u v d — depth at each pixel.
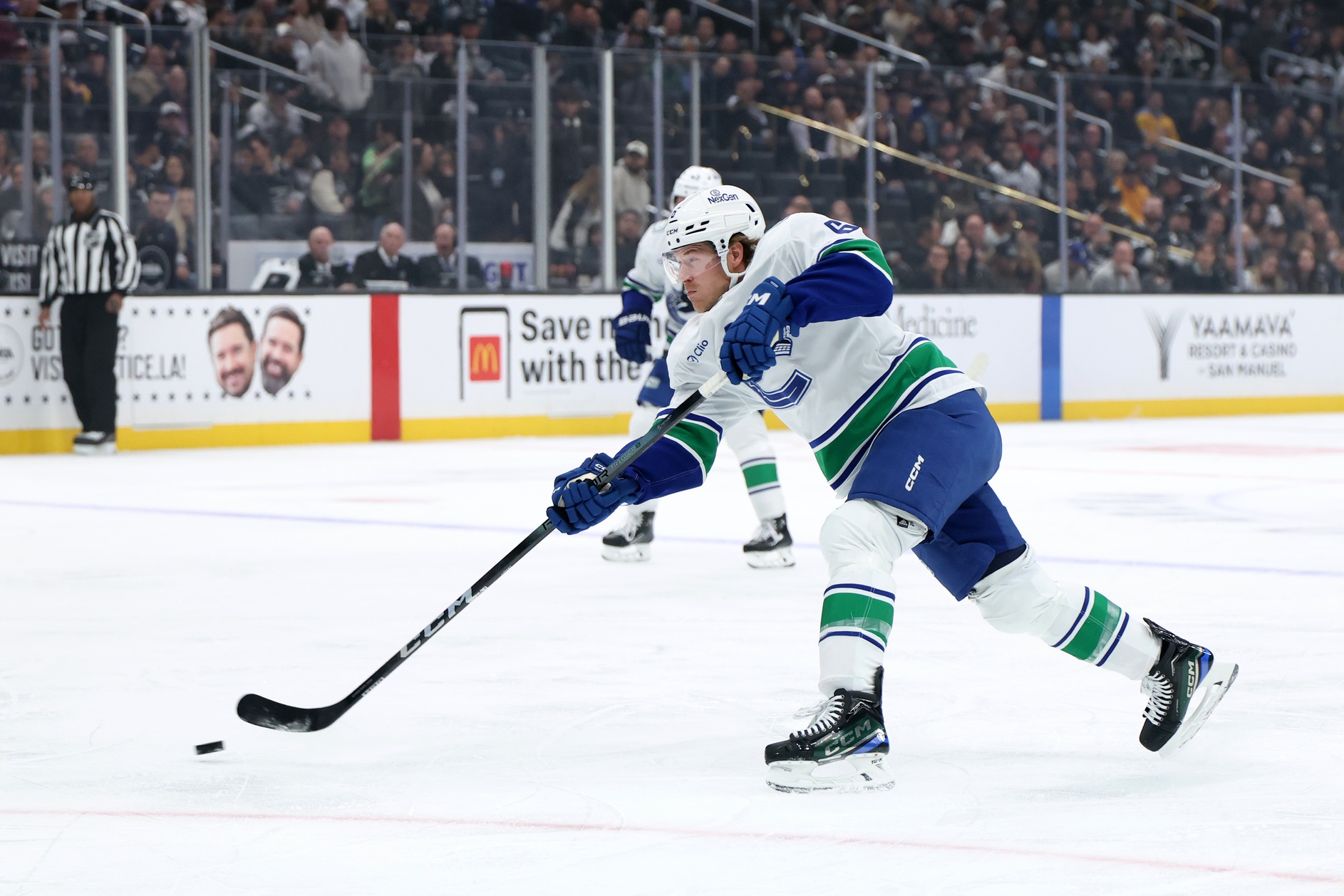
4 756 7.93
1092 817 6.74
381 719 8.76
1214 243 37.28
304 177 30.34
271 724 8.01
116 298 27.61
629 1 40.66
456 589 13.54
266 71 29.92
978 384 7.90
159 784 7.38
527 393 31.62
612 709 8.98
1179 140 36.84
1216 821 6.68
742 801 7.02
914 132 34.56
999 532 7.68
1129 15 46.09
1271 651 10.55
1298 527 17.23
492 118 31.45
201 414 29.14
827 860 6.15
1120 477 22.78
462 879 5.93
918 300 34.31
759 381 7.81
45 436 28.28
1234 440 29.55
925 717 8.68
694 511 19.45
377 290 30.84
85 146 28.78
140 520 18.39
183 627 11.74
